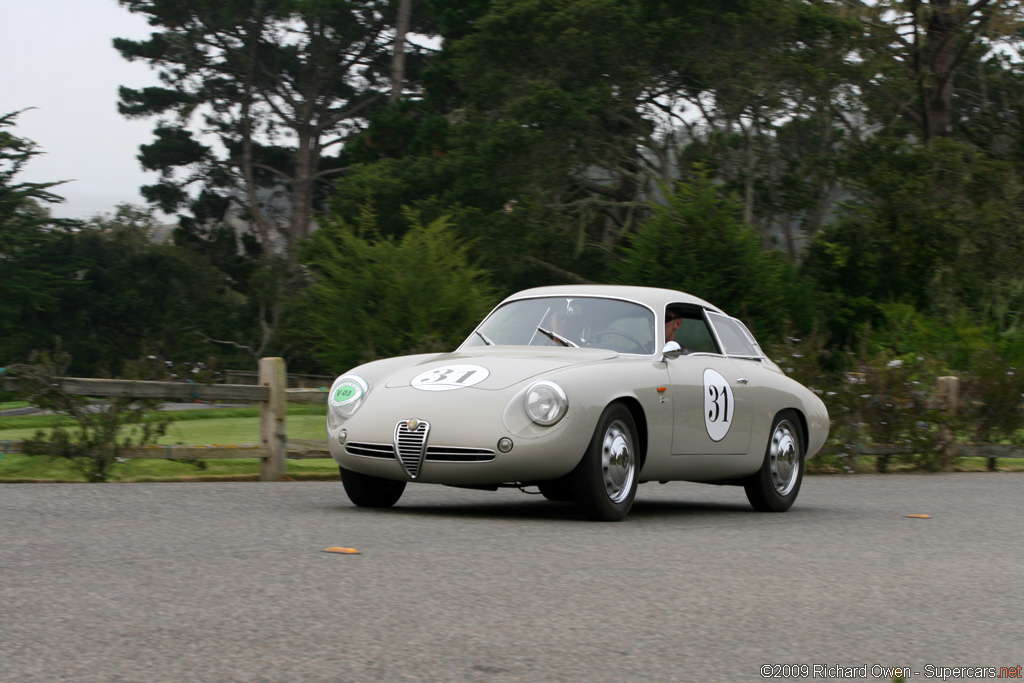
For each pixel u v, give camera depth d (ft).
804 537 37.19
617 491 39.99
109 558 26.86
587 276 221.05
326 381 239.91
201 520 34.30
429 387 39.88
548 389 38.14
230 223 369.71
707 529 38.55
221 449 54.44
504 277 207.41
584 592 25.34
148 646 18.93
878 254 193.98
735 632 22.17
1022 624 24.35
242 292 358.84
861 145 209.77
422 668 18.37
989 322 173.78
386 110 262.67
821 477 74.08
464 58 220.23
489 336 45.39
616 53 201.57
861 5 219.82
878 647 21.62
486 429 37.93
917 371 86.33
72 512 35.01
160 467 58.75
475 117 221.87
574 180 224.33
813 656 20.62
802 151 226.99
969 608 25.81
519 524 37.40
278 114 349.41
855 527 41.11
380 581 25.40
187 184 355.97
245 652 18.80
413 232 117.19
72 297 323.78
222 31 332.80
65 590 23.09
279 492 46.14
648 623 22.53
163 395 52.85
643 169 221.66
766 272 136.56
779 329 135.95
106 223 344.49
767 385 47.98
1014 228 180.45
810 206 214.69
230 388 54.39
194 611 21.61
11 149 314.35
